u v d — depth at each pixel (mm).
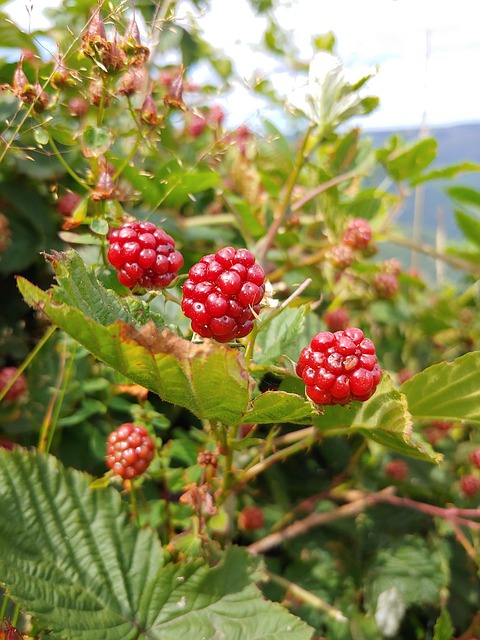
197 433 162
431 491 197
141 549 115
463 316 255
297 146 252
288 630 105
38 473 114
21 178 183
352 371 86
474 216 256
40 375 165
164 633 105
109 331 76
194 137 186
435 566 181
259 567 115
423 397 113
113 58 111
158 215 179
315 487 195
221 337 88
